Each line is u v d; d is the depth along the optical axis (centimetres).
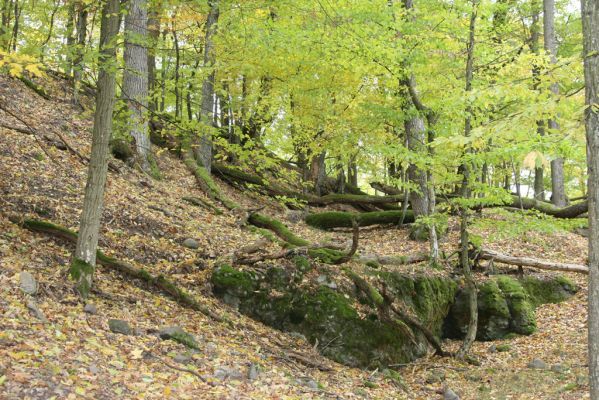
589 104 584
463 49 1139
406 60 1158
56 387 471
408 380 952
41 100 1520
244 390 620
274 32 1119
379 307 1009
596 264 589
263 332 927
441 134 1141
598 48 588
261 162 1086
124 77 1302
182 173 1529
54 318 617
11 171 1024
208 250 1071
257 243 1045
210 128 909
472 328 1101
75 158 1236
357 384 841
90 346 580
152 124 1631
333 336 979
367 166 1942
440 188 1379
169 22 980
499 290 1289
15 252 768
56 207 972
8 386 448
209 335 791
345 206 1883
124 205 1098
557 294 1390
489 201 1040
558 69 681
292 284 1019
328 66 1344
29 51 724
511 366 1023
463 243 1128
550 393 860
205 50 1212
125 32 750
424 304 1157
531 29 2120
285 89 1483
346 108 1553
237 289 982
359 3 1119
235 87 1648
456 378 971
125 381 534
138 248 978
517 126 654
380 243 1499
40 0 1343
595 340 591
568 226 1075
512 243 1556
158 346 662
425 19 1136
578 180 2980
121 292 805
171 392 546
